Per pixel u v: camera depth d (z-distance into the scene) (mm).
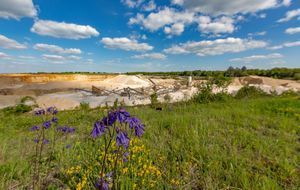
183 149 3998
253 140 4605
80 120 7430
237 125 5973
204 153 3707
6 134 5871
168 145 4277
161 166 3273
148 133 5027
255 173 3127
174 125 5738
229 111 8008
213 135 5027
